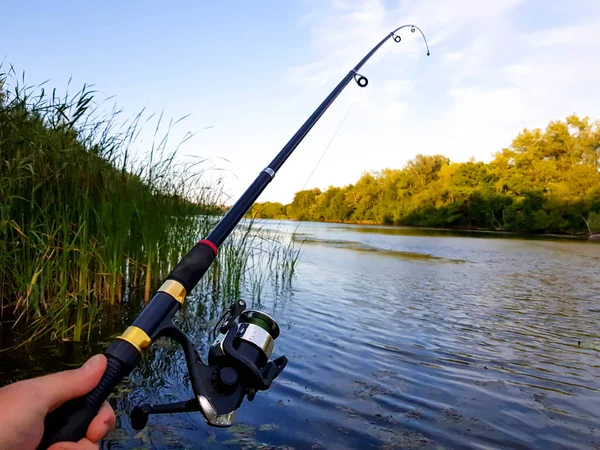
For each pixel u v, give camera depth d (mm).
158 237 5895
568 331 5324
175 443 2432
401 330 5086
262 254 11953
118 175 5312
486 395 3377
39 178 4125
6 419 695
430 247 18484
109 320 4566
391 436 2684
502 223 42156
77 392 824
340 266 10664
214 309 5531
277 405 3016
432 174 58688
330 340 4551
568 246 20953
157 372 3389
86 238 4406
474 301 6996
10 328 4039
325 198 66625
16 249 3914
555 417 3061
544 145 45719
